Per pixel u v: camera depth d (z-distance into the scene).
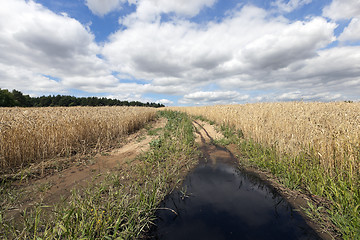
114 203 2.74
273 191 3.33
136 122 11.34
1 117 7.00
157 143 6.71
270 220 2.45
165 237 2.14
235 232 2.20
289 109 8.88
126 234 2.12
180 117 17.16
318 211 2.65
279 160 4.37
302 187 3.40
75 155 5.72
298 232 2.21
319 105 10.50
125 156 5.88
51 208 2.82
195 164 5.09
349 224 2.20
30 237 2.11
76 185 3.71
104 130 8.01
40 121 6.14
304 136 4.71
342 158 3.38
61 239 2.05
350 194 2.70
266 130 6.05
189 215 2.61
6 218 2.57
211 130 10.84
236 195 3.20
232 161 5.30
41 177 4.12
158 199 3.06
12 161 4.55
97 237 2.06
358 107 9.09
